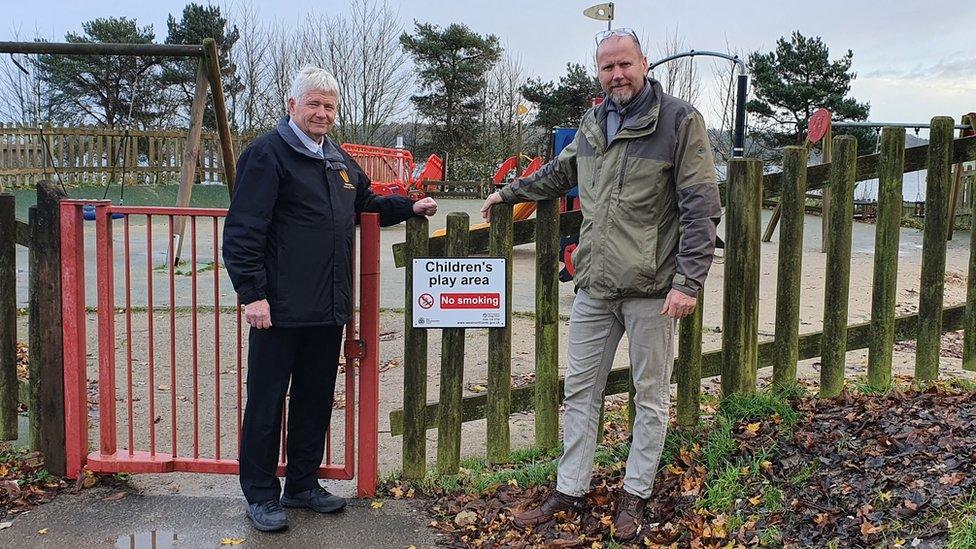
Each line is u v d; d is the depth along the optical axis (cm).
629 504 332
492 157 3716
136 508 361
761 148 2966
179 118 3406
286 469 362
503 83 3897
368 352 365
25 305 818
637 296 317
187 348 661
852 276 1047
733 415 386
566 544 325
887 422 355
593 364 337
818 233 1677
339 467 377
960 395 387
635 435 332
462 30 3841
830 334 398
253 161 313
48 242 370
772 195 390
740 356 390
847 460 334
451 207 2380
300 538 336
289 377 342
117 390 546
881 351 408
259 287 317
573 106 3722
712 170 305
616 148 314
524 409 401
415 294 373
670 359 328
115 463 380
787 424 372
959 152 405
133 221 1725
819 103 2836
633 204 310
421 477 388
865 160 394
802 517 310
